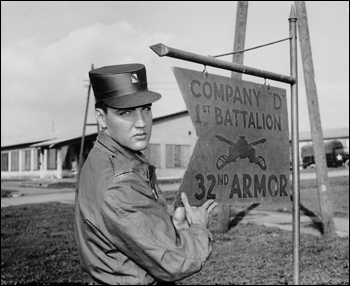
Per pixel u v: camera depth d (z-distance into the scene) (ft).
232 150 6.98
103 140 5.01
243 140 7.20
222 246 24.70
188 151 61.16
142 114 4.93
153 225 4.43
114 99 4.82
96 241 4.66
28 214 29.07
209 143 6.64
